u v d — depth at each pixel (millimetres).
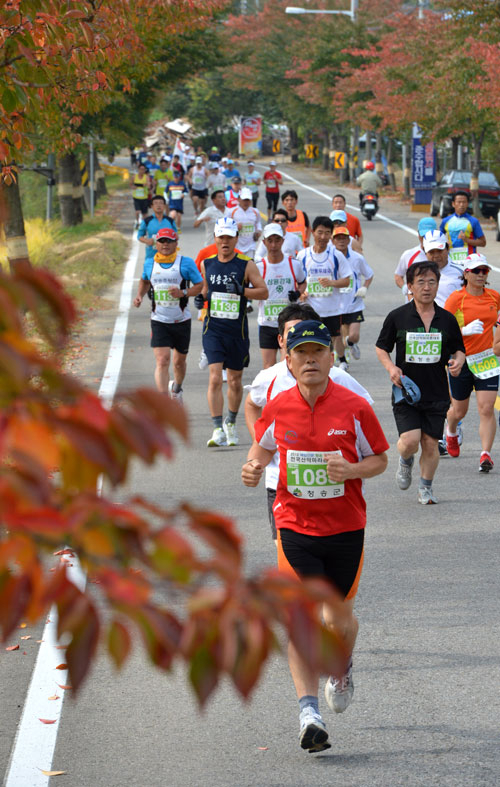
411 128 98562
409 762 11086
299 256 31922
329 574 11750
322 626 2926
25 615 2818
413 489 21875
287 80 159500
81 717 12258
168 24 37531
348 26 124438
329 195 115062
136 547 2904
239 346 25172
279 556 11875
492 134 90062
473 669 13383
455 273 26203
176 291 26281
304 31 158625
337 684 11617
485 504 20609
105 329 40656
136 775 10906
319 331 11164
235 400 25562
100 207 107375
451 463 23906
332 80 125000
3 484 2752
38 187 103875
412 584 16359
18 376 2848
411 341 19750
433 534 18812
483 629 14625
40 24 18203
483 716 12141
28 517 2750
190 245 66875
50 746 11555
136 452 2971
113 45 22703
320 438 11328
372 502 21000
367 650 14039
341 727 11953
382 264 59625
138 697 12797
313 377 11203
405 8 139000
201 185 92375
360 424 11383
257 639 2848
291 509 11641
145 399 3064
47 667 13500
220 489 21812
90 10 22688
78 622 2887
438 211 89438
